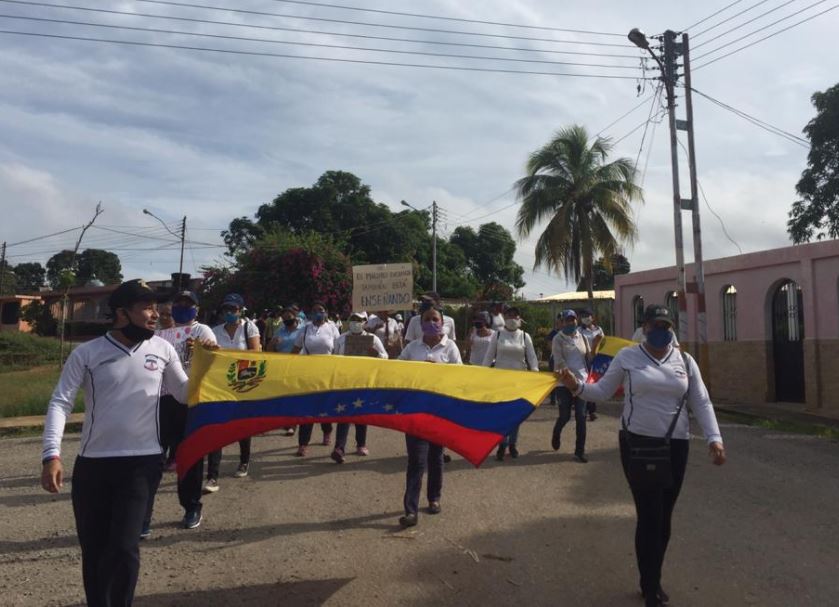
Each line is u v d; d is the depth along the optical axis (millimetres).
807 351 14609
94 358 3814
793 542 5566
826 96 20844
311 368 4973
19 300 46594
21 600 4465
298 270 24828
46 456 3580
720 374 17406
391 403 4766
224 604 4383
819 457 9086
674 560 5145
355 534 5680
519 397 4633
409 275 13781
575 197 25031
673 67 15844
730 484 7426
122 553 3611
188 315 6336
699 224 15477
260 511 6309
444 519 6062
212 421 4734
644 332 4555
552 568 4973
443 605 4379
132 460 3777
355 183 42625
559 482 7344
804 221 21547
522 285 54031
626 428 4445
